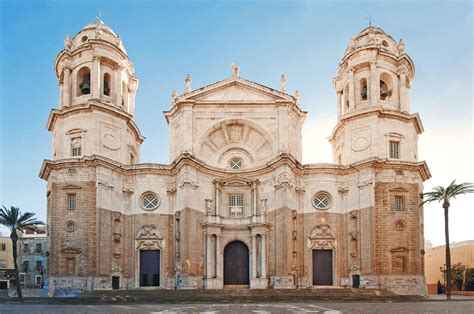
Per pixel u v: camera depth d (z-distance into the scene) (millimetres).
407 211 53219
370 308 32750
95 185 51938
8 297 49469
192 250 53219
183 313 28797
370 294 46938
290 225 53688
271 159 56375
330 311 29562
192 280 52469
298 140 59969
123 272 53312
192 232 53594
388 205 53031
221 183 56781
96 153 53250
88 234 50938
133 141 60094
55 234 51188
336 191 56094
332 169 55906
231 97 58406
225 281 55906
